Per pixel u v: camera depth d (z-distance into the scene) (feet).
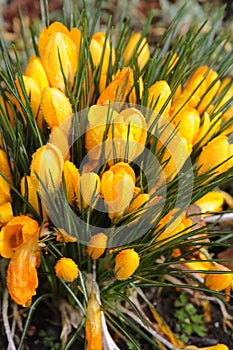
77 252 1.66
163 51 1.87
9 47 2.47
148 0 2.78
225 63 1.77
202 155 1.59
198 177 1.56
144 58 1.79
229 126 1.72
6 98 1.65
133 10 2.69
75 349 1.80
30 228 1.51
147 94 1.54
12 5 2.66
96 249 1.57
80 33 1.67
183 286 1.59
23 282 1.50
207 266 1.76
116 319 1.85
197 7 2.74
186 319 1.91
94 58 1.70
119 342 1.84
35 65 1.61
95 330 1.53
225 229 2.06
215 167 1.53
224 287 1.63
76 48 1.65
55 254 1.66
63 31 1.71
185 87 1.85
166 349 1.83
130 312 1.82
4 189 1.57
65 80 1.55
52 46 1.61
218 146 1.55
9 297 1.81
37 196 1.54
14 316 1.78
